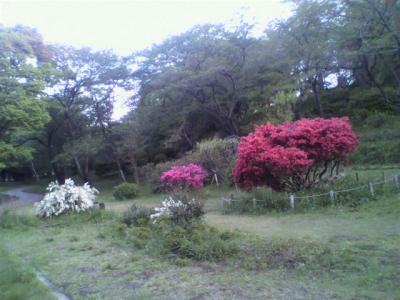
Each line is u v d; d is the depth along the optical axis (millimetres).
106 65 33344
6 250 8281
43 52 28031
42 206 13766
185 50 30688
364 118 26125
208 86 26609
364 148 20125
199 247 6762
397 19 21000
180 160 22406
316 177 13242
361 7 20688
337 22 22875
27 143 37688
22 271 6301
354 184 11906
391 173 14906
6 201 29172
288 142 11961
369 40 21016
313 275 5398
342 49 22594
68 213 13695
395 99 26156
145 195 22094
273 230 8836
